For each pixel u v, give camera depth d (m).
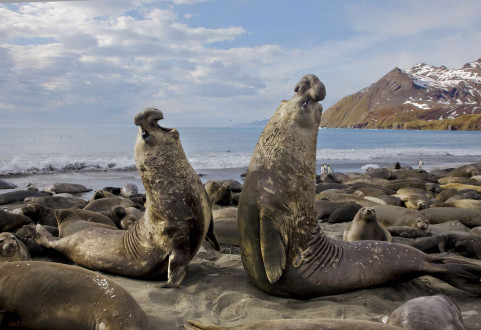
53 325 3.79
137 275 5.78
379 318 4.29
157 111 5.83
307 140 5.14
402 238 8.86
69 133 89.31
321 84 5.12
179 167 5.84
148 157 5.76
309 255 4.99
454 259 5.12
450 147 57.41
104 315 3.57
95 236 6.36
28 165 25.41
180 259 5.51
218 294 5.13
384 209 10.39
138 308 3.66
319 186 17.34
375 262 5.07
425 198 13.45
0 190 18.12
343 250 5.14
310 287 4.95
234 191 18.28
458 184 17.61
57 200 13.22
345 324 2.80
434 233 9.21
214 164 29.42
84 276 3.92
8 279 3.96
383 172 22.25
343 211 11.05
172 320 4.29
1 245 6.10
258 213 4.97
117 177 22.91
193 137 79.62
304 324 2.84
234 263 6.53
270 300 5.00
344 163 34.47
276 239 4.82
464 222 10.31
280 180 5.01
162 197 5.66
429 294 5.29
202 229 5.91
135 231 5.95
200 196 5.93
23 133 88.25
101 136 72.56
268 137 5.21
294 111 5.12
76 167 26.52
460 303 4.95
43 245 6.91
